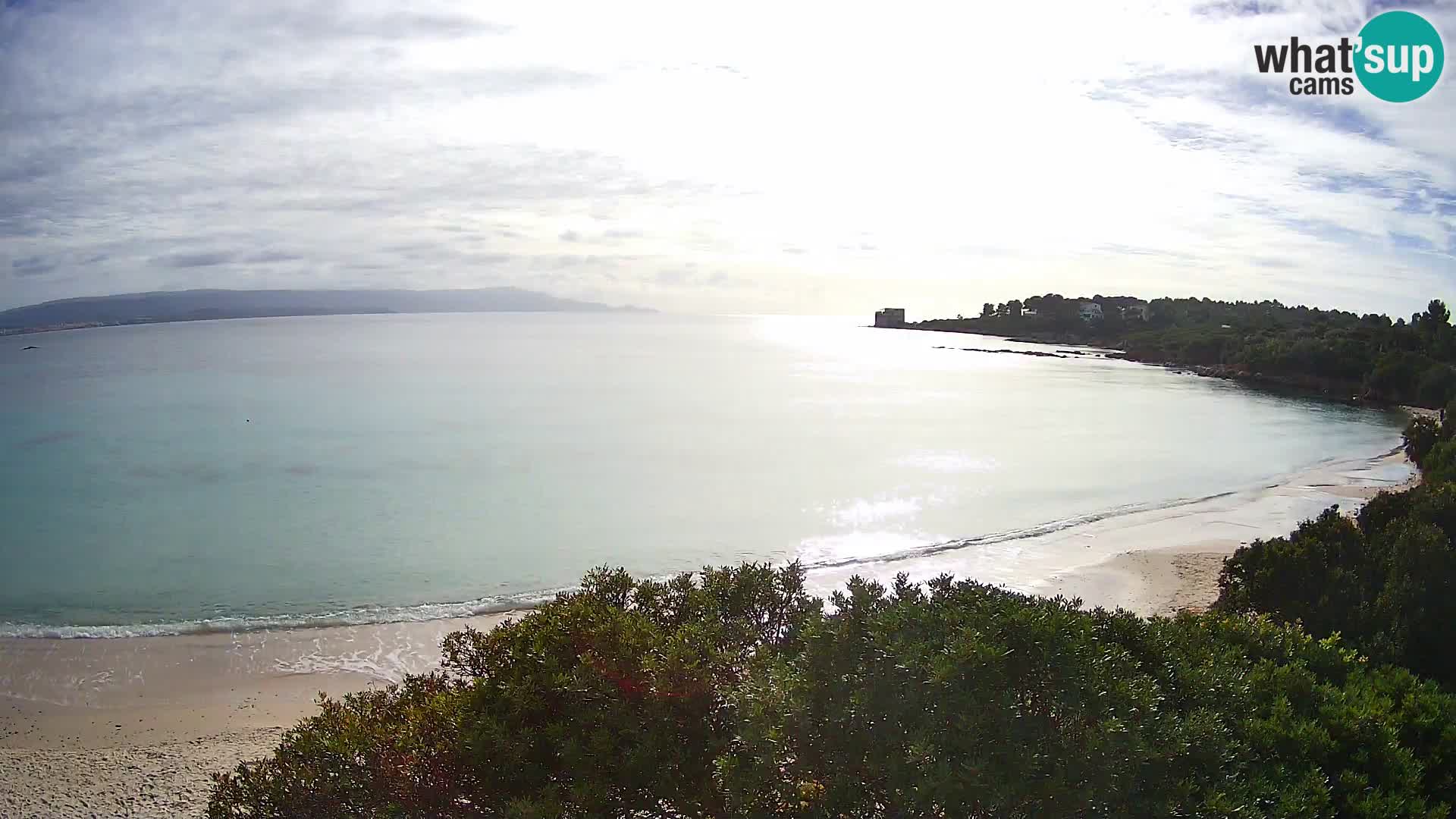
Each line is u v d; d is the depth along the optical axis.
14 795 13.20
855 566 27.28
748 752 6.82
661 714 7.45
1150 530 31.84
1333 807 6.86
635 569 28.14
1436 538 15.00
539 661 8.12
